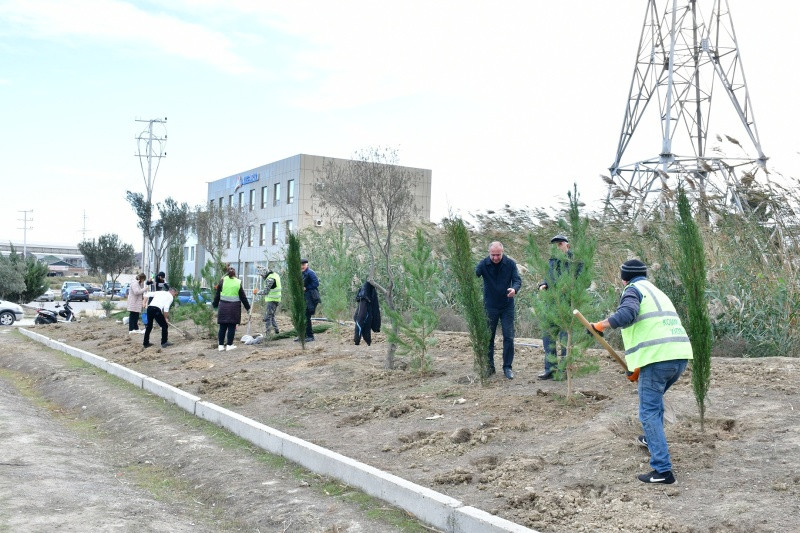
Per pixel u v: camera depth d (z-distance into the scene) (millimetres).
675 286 10992
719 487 5531
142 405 10961
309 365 12383
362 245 22109
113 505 6188
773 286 11070
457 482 6230
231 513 6352
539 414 7945
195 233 58375
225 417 9281
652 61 24859
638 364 5855
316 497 6414
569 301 8523
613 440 6727
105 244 78938
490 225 16672
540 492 5773
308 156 51719
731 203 12641
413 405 8953
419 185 47406
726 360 9727
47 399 12898
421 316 10758
